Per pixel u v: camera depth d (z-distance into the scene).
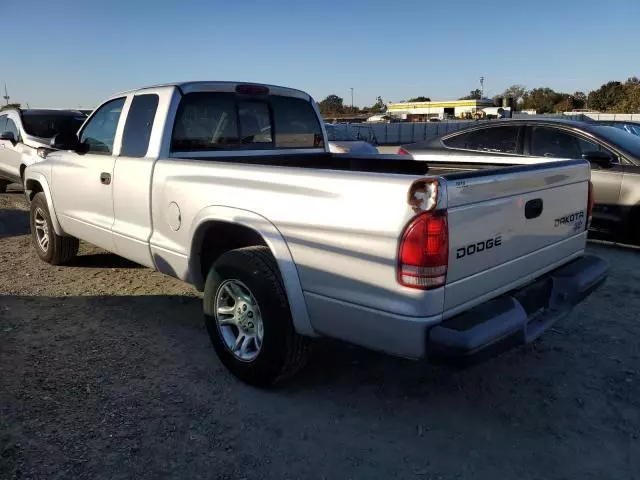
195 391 3.70
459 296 2.93
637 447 3.15
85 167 5.18
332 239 3.08
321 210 3.12
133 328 4.72
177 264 4.20
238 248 4.08
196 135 4.59
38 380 3.79
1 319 4.88
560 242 3.74
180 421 3.35
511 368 4.06
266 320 3.47
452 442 3.20
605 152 7.08
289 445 3.15
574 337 4.56
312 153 5.52
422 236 2.74
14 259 6.88
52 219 5.98
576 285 3.62
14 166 10.64
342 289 3.07
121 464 2.95
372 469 2.96
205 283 3.93
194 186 3.91
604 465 3.00
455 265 2.86
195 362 4.11
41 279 6.04
